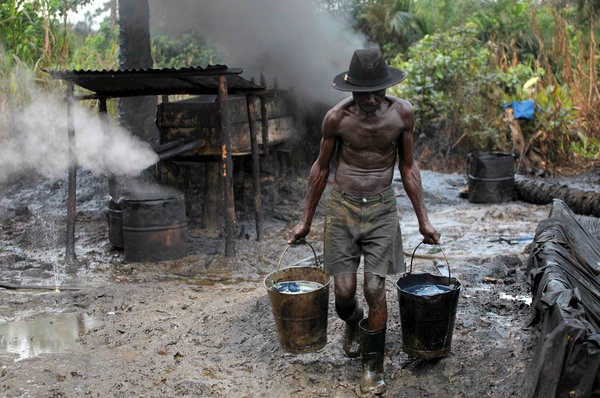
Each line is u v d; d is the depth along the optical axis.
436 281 4.20
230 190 7.07
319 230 8.23
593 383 3.30
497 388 3.84
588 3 16.14
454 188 11.19
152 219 6.90
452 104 13.15
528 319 4.62
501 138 12.65
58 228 8.18
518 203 10.01
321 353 4.37
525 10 17.59
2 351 4.66
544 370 3.41
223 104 6.94
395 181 11.14
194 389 4.02
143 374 4.23
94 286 6.21
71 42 12.27
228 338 4.78
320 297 3.90
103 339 4.84
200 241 7.71
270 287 3.99
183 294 5.88
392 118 3.79
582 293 4.66
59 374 4.16
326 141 3.90
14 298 5.86
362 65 3.65
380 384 3.94
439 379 4.01
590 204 9.15
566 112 12.42
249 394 4.02
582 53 14.23
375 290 3.81
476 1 18.41
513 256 6.45
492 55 14.12
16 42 11.16
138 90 7.86
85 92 11.11
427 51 13.62
